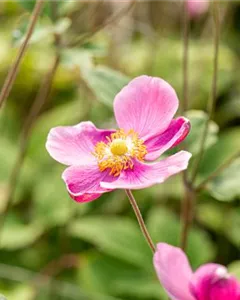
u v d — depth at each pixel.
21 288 0.59
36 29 0.49
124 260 0.60
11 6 0.82
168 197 0.67
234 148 0.64
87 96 0.69
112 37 0.79
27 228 0.64
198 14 0.80
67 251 0.64
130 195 0.38
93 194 0.37
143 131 0.40
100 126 0.63
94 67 0.50
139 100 0.40
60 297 0.59
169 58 0.80
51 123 0.71
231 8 0.82
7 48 0.78
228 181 0.47
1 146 0.70
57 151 0.39
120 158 0.39
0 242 0.62
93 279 0.59
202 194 0.66
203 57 0.81
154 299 0.59
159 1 0.82
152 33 0.78
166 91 0.39
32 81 0.77
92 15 0.65
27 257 0.63
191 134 0.48
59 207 0.65
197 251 0.58
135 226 0.61
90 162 0.40
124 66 0.79
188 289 0.35
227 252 0.64
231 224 0.64
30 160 0.69
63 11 0.50
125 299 0.59
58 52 0.51
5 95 0.44
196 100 0.76
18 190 0.66
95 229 0.61
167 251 0.34
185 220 0.50
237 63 0.83
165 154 0.48
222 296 0.35
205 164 0.62
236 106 0.73
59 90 0.76
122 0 0.76
